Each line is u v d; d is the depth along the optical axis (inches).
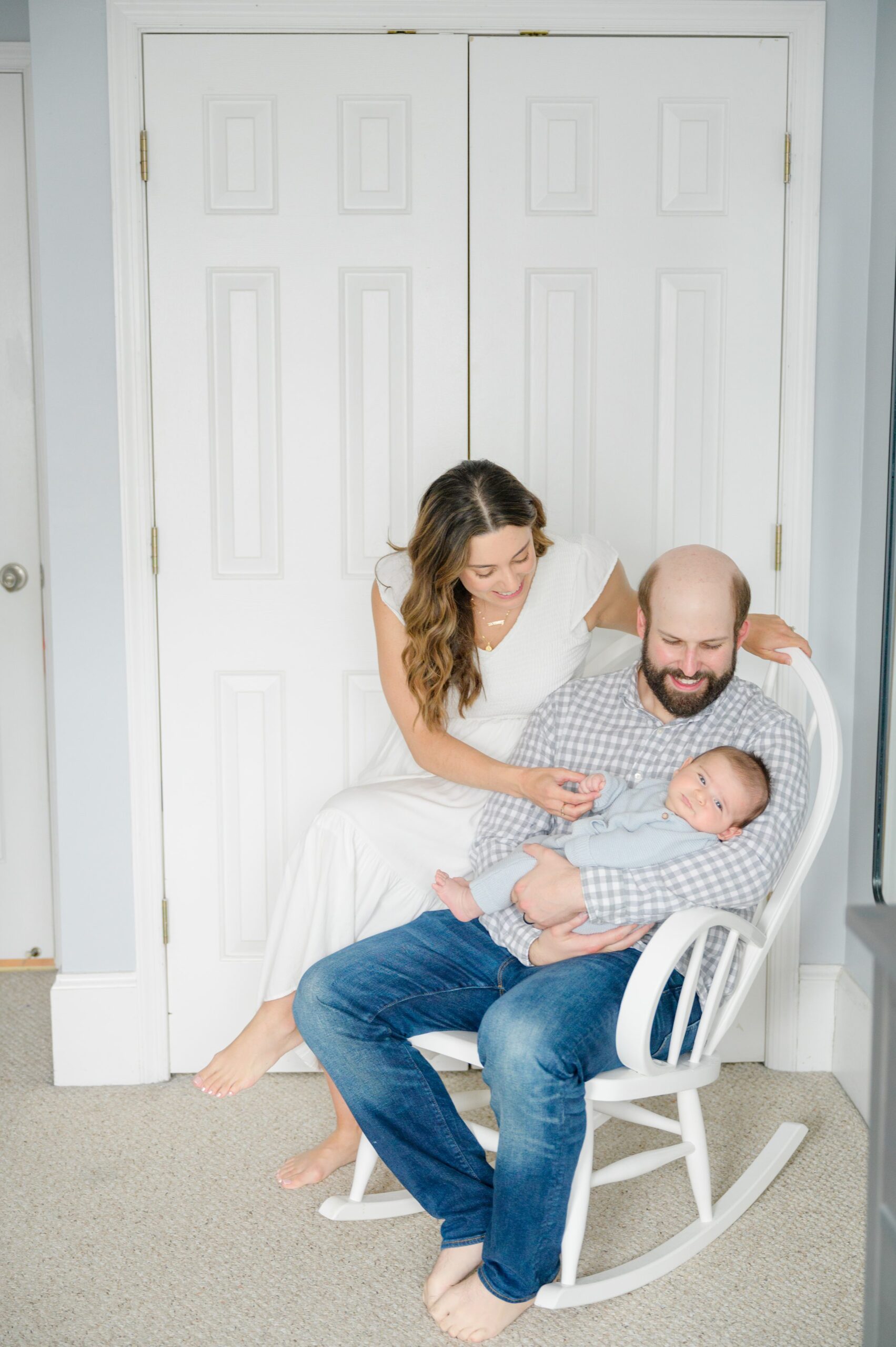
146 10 89.0
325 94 90.7
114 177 90.0
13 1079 96.7
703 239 92.4
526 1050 60.7
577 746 75.5
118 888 95.8
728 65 90.9
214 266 91.7
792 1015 96.6
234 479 93.6
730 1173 80.3
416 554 75.9
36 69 89.0
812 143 91.0
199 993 96.8
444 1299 64.2
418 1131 67.6
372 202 91.8
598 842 67.5
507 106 91.0
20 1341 63.3
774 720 70.8
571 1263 65.2
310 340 92.7
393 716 87.0
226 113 90.6
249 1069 78.7
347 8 89.6
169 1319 65.4
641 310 93.0
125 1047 96.0
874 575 90.3
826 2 89.9
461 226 92.0
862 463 93.9
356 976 70.1
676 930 62.1
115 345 91.9
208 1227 74.6
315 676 95.3
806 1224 74.7
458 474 74.0
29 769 119.6
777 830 65.7
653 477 94.5
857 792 94.1
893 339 77.9
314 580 94.6
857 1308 66.4
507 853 73.0
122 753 95.0
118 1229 74.3
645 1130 86.6
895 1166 35.5
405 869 78.2
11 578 117.3
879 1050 36.1
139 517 93.0
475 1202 66.4
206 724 95.2
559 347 93.3
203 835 95.9
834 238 92.4
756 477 94.5
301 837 96.5
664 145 91.7
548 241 92.4
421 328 92.8
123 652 94.4
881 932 34.0
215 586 94.3
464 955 73.0
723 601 68.0
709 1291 68.0
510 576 74.5
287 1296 67.5
